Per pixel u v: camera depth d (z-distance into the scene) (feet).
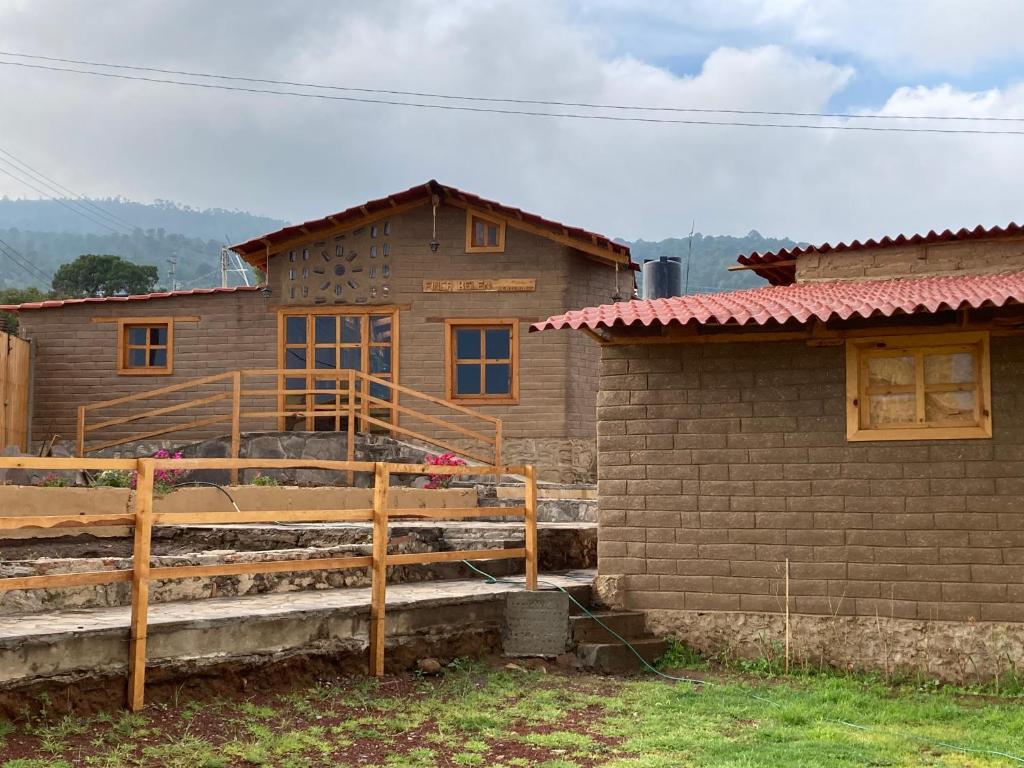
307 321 66.95
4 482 50.47
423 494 49.88
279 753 22.93
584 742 25.26
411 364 65.72
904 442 35.19
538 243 65.41
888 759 24.73
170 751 22.15
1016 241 40.93
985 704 31.81
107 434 67.46
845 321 35.19
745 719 28.66
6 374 63.57
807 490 35.99
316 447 58.39
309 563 28.63
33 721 22.75
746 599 36.29
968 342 34.71
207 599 31.53
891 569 35.01
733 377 36.96
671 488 37.24
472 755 23.77
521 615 34.88
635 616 36.65
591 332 37.96
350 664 29.94
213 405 67.21
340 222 66.54
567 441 64.39
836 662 35.17
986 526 34.24
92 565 29.81
